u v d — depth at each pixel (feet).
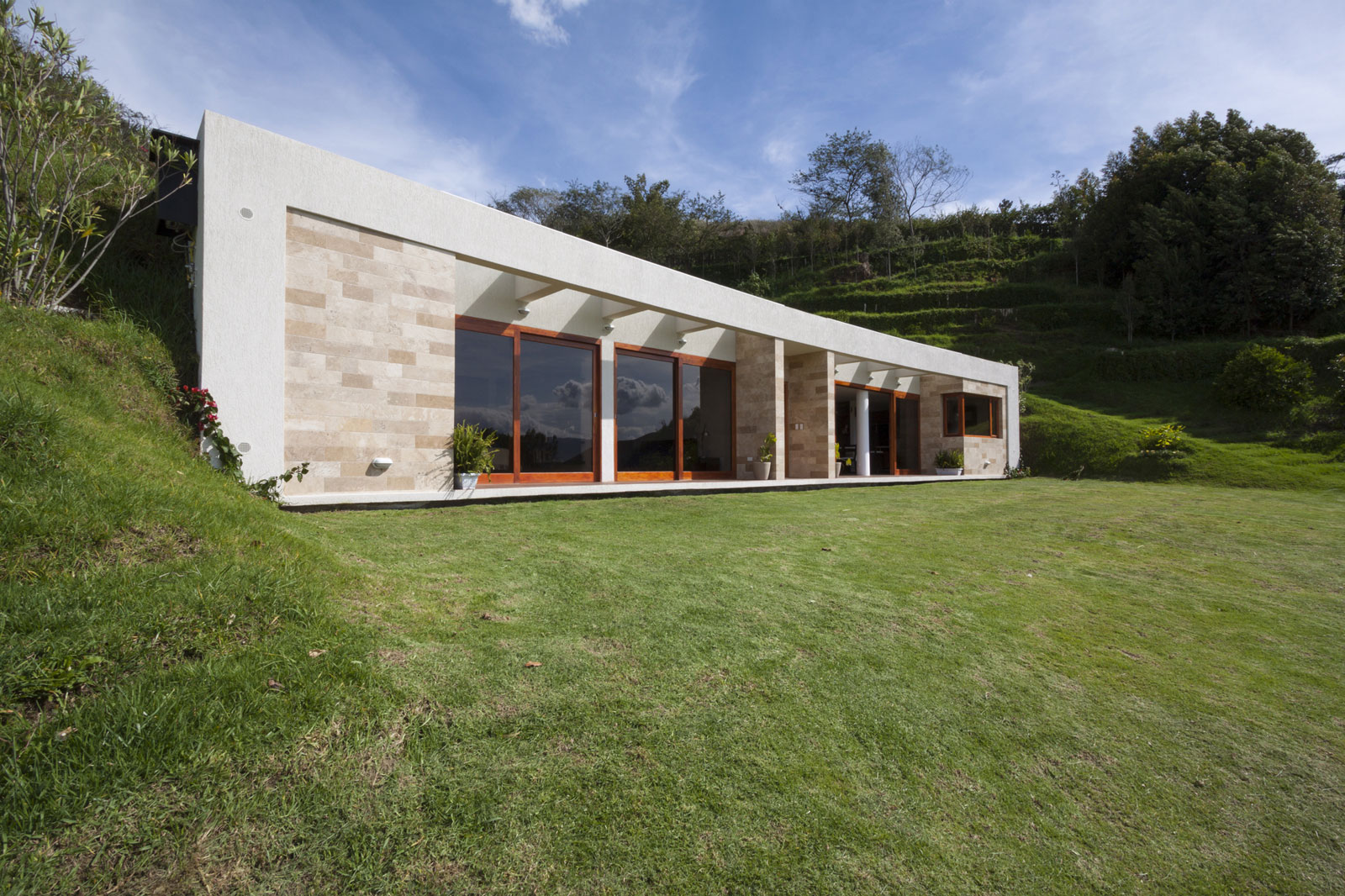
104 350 18.08
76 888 4.69
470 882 5.31
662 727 7.86
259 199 20.83
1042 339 112.47
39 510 8.36
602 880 5.50
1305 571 19.06
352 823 5.69
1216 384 76.28
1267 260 98.63
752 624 11.59
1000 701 9.73
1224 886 6.45
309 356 22.06
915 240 162.50
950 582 15.80
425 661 8.45
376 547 14.44
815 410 46.93
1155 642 12.92
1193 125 128.67
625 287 32.91
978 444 60.90
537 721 7.56
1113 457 64.85
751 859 5.97
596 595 12.35
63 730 5.71
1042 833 6.95
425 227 25.02
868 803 7.02
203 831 5.30
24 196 22.84
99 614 7.06
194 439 19.01
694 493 31.76
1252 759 8.86
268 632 8.00
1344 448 57.82
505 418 32.30
